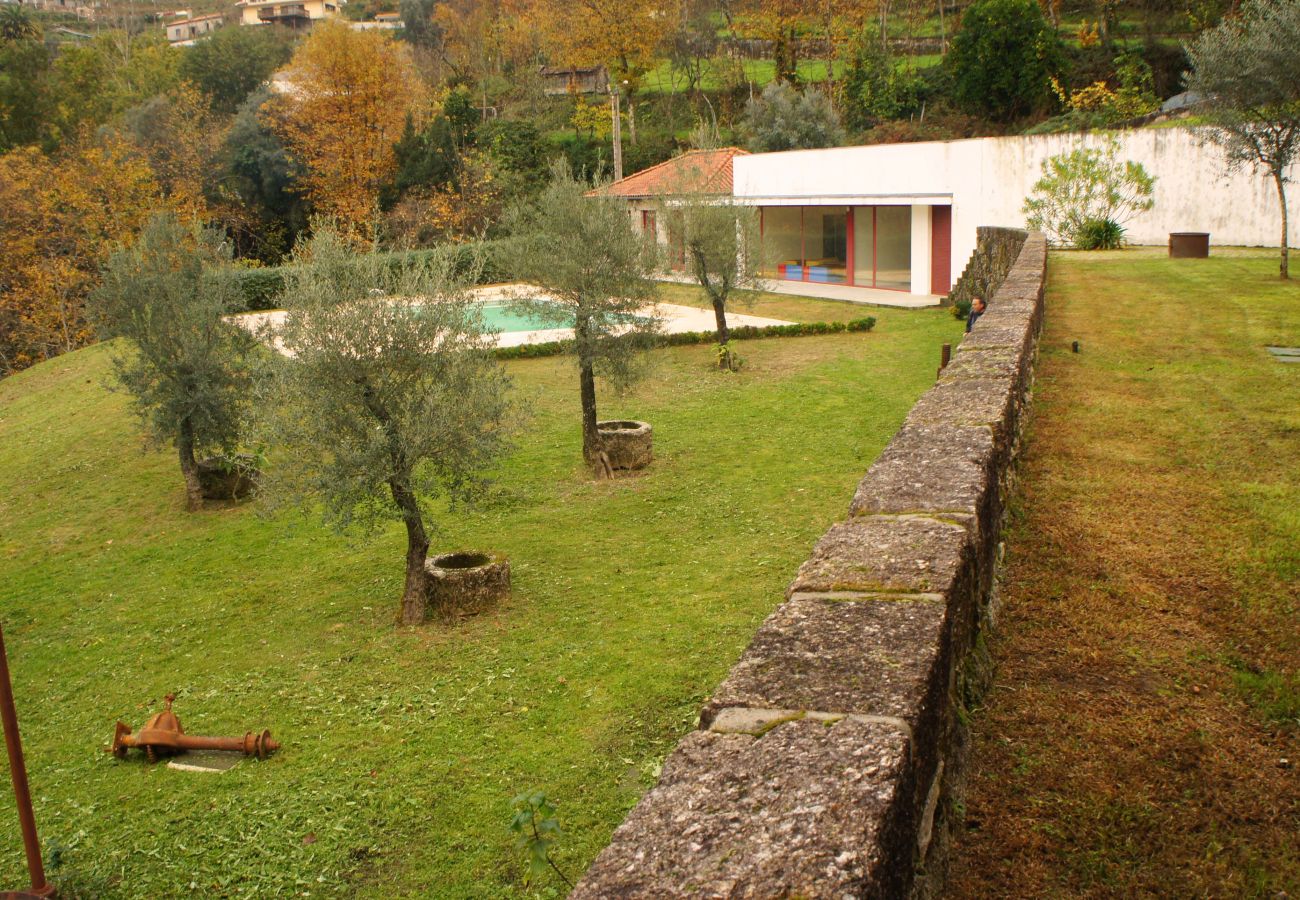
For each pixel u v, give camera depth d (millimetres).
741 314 28703
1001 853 3303
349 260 10289
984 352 7941
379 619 10234
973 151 27531
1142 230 25422
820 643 3066
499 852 5965
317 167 48000
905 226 30812
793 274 35312
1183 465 7316
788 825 2160
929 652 2961
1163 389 9891
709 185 23062
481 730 7535
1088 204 25344
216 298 14883
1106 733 3928
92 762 7734
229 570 12250
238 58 66438
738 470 14219
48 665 9836
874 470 4941
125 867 6191
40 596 11953
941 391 6676
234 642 10008
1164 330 13312
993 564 5047
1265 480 6824
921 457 5082
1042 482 7055
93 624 10859
